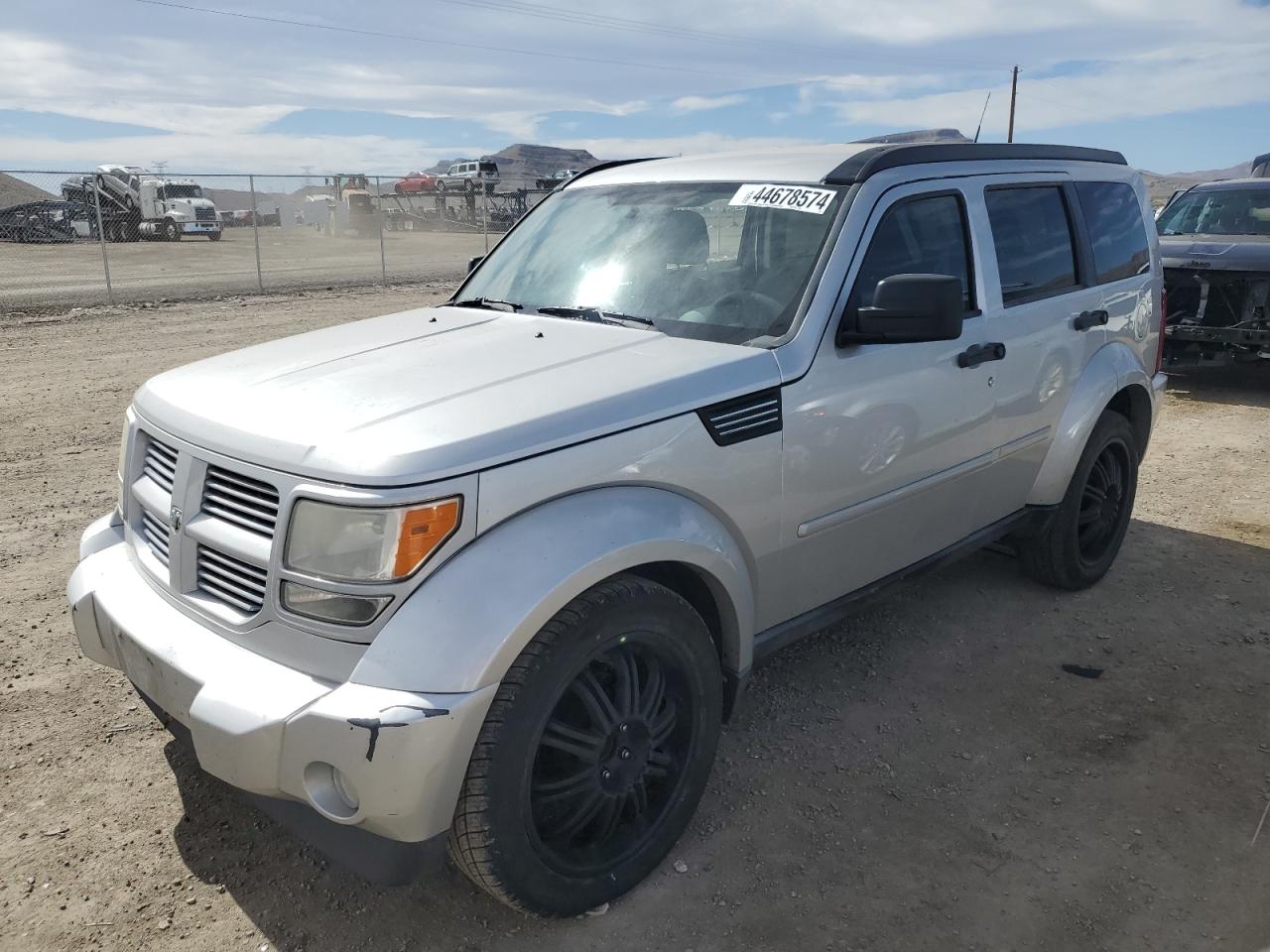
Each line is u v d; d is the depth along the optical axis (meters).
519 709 2.28
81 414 8.30
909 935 2.56
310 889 2.72
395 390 2.64
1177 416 8.53
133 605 2.68
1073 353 4.29
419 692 2.17
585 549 2.37
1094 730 3.55
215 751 2.28
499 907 2.66
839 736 3.50
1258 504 6.11
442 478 2.24
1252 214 9.69
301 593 2.28
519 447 2.36
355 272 23.27
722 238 3.47
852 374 3.16
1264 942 2.53
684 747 2.78
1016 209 4.07
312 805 2.24
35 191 39.22
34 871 2.77
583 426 2.48
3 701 3.66
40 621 4.33
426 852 2.26
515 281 3.87
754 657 3.09
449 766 2.20
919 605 4.61
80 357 11.04
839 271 3.18
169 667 2.44
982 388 3.73
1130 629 4.36
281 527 2.31
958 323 2.99
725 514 2.82
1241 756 3.39
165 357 11.05
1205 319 9.04
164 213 33.41
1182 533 5.60
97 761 3.30
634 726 2.60
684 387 2.72
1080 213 4.47
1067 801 3.13
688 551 2.64
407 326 3.48
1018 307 3.96
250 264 25.59
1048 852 2.89
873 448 3.27
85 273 22.12
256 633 2.38
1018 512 4.32
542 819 2.51
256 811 3.04
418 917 2.62
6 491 6.18
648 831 2.73
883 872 2.80
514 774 2.30
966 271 3.74
